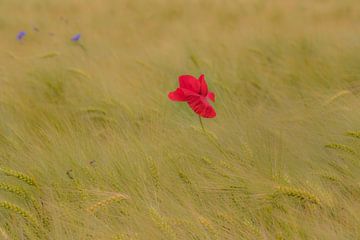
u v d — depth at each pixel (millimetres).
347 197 7418
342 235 7297
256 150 7535
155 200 7391
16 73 8156
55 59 8680
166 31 14914
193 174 7473
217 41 10133
